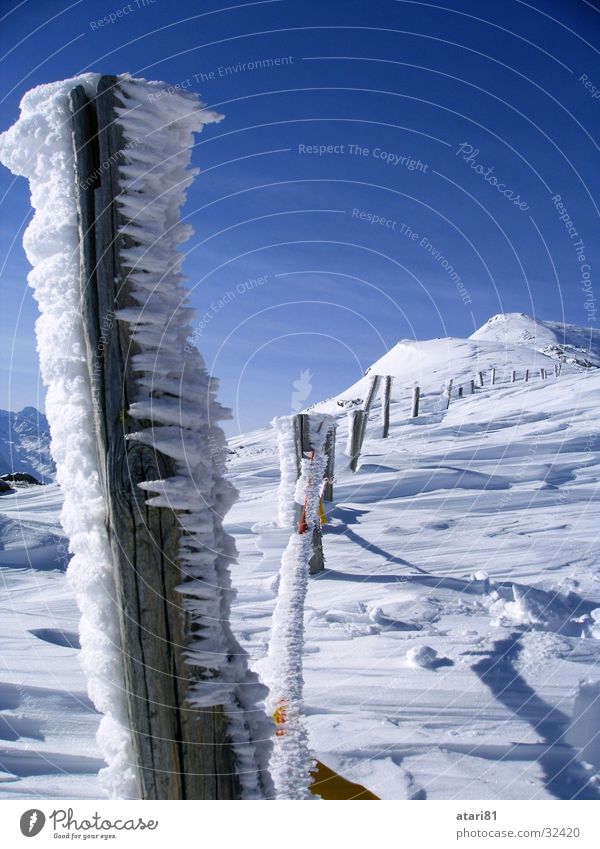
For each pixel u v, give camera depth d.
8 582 5.14
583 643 3.68
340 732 2.70
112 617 1.33
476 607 4.52
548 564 5.49
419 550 6.13
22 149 1.35
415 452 11.33
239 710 1.33
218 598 1.31
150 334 1.27
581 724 2.76
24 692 2.89
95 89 1.30
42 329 1.38
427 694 3.06
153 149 1.29
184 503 1.27
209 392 1.35
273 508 8.31
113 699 1.34
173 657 1.27
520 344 71.38
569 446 11.41
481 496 8.38
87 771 2.30
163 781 1.29
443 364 47.53
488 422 14.76
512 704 2.95
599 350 90.69
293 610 2.27
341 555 6.04
